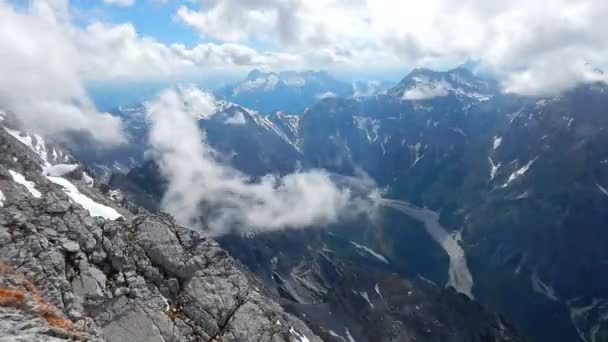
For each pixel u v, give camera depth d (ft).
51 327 118.93
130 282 177.68
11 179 220.64
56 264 163.84
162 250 199.62
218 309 189.06
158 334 164.35
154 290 182.80
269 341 187.52
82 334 126.52
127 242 195.00
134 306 168.96
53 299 151.53
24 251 162.71
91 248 180.96
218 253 211.41
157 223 212.23
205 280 197.16
